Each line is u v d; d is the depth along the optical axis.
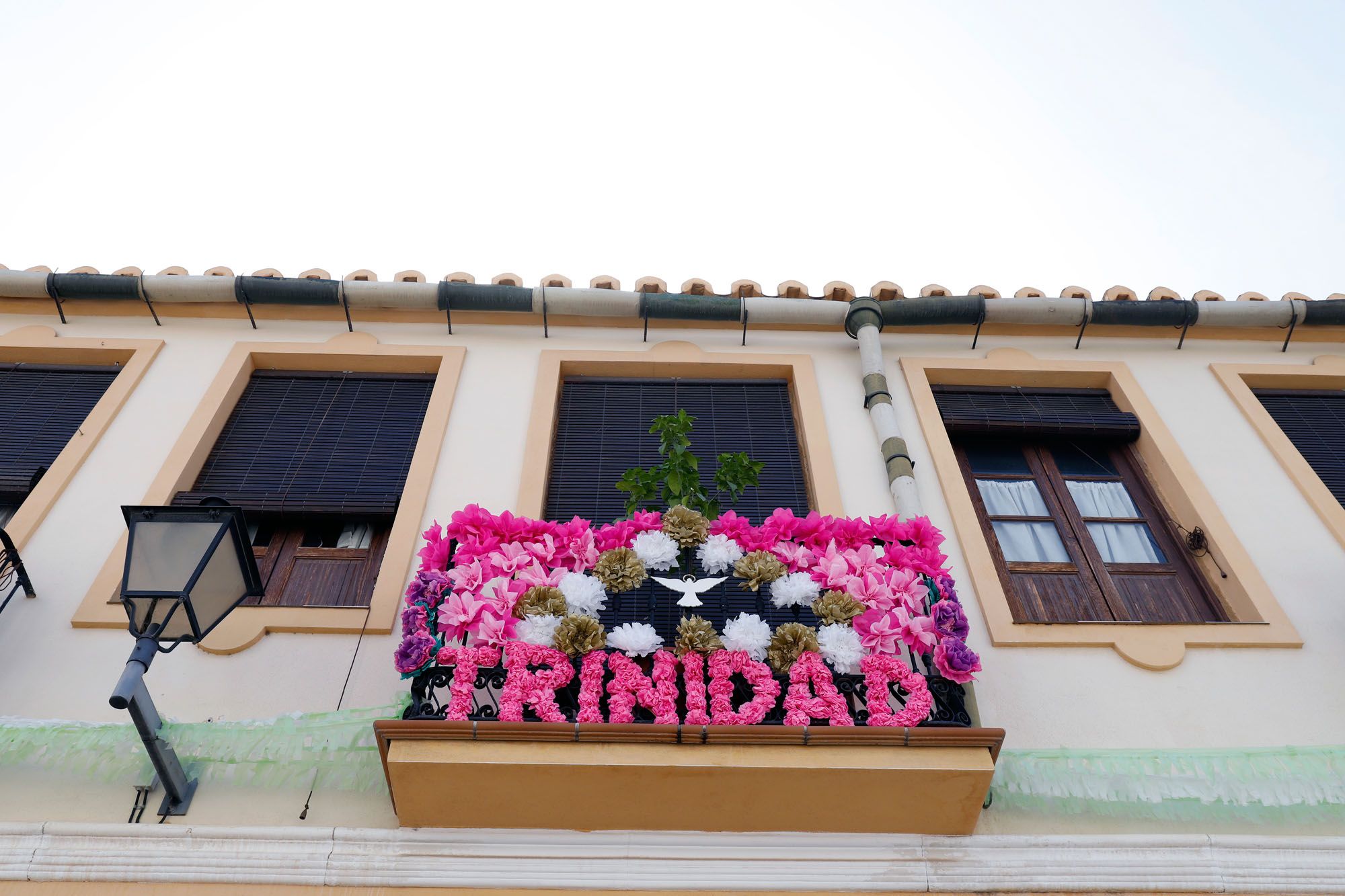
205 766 3.83
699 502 4.66
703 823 3.69
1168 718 4.29
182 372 5.78
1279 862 3.71
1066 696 4.34
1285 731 4.26
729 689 3.67
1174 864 3.70
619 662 3.69
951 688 3.80
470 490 5.12
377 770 3.84
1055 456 5.84
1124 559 5.29
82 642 4.36
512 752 3.52
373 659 4.34
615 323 6.25
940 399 5.96
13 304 6.13
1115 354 6.28
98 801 3.76
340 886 3.56
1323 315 6.25
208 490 5.24
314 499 5.20
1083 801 3.88
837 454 5.42
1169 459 5.57
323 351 5.92
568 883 3.59
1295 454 5.61
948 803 3.65
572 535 4.17
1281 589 4.89
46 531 4.85
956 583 4.71
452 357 5.92
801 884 3.62
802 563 4.13
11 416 5.62
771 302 6.15
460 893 3.57
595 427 5.71
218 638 4.36
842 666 3.76
